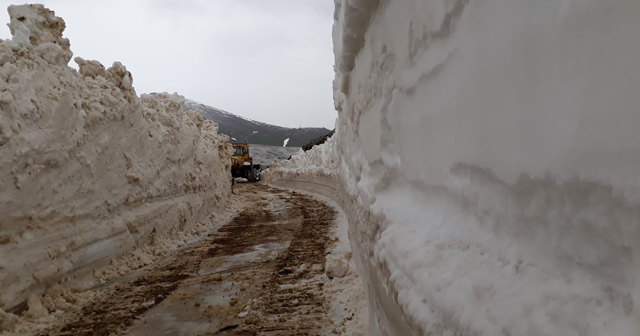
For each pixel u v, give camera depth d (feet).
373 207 10.07
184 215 30.07
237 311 14.32
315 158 72.02
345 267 17.65
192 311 14.51
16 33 15.84
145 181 24.20
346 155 23.61
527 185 3.75
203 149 38.83
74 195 17.54
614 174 2.64
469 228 5.11
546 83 3.34
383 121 10.32
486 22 4.47
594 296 2.90
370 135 12.34
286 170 91.91
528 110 3.63
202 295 16.12
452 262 4.80
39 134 15.24
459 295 4.00
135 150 23.54
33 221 15.19
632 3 2.46
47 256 15.39
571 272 3.22
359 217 13.62
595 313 2.79
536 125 3.51
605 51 2.68
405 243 6.25
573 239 3.20
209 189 38.58
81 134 17.92
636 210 2.54
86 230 18.10
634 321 2.51
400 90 8.70
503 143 4.14
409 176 8.32
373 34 10.89
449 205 6.06
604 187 2.76
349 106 18.06
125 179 21.99
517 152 3.85
